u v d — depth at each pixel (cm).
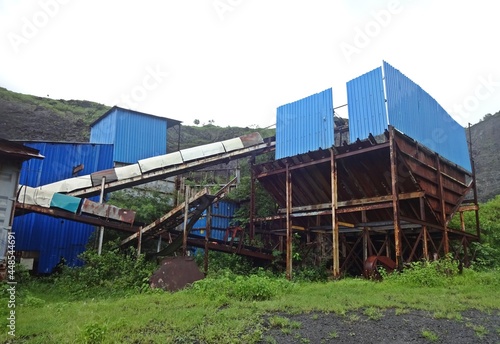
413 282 1338
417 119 1922
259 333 727
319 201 2198
